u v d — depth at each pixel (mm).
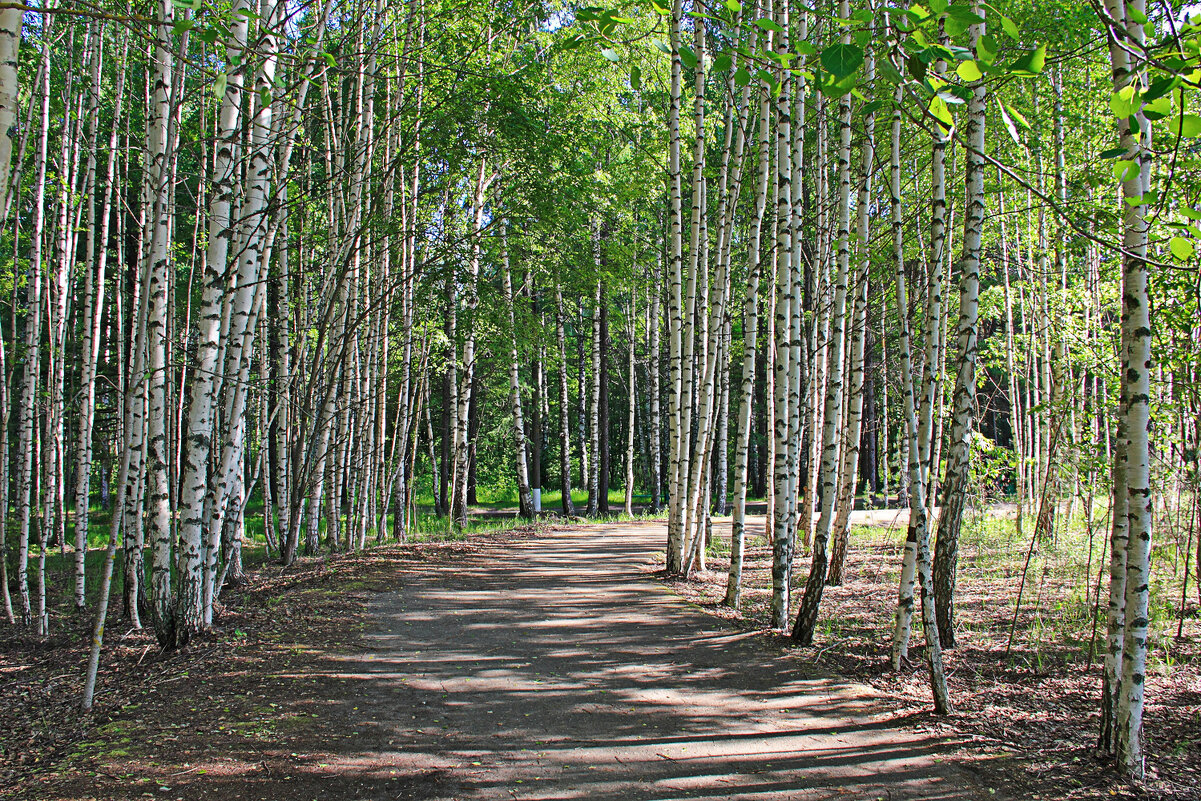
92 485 24047
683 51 3066
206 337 6527
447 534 16750
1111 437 7855
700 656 6340
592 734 4590
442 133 9453
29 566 12258
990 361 14375
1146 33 3705
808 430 12484
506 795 3752
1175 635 6422
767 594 9070
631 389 22328
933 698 5141
